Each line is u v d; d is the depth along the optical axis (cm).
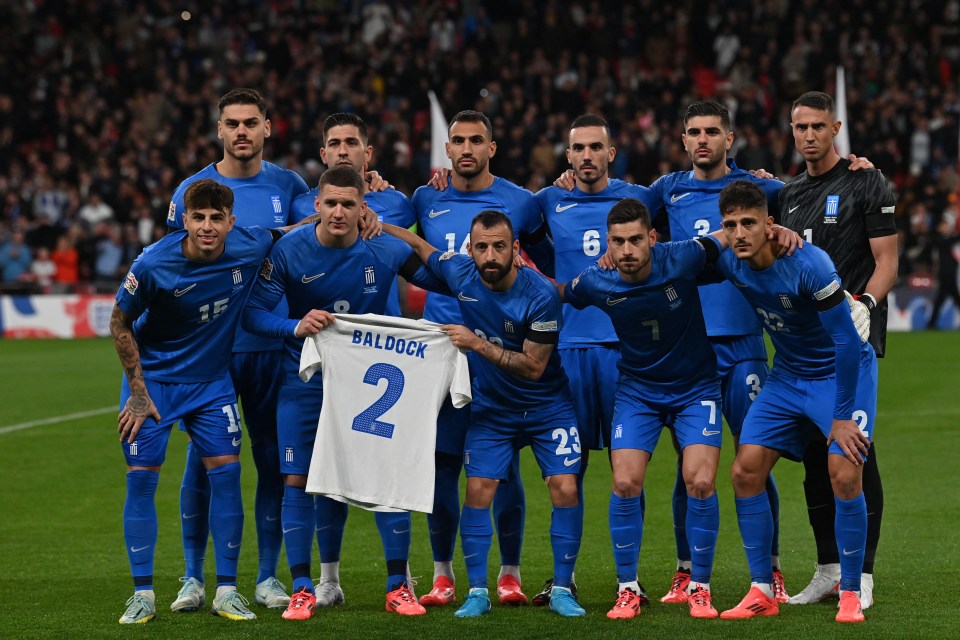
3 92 4838
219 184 1128
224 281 1155
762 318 1159
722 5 5188
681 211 1306
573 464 1173
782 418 1154
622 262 1122
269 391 1270
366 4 5297
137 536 1147
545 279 1171
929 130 4616
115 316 1143
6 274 4216
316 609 1185
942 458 1959
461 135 1277
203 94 4769
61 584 1293
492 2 5247
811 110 1228
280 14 5272
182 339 1163
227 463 1166
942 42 5147
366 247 1194
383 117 4678
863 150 4450
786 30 5000
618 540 1154
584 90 4831
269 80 4747
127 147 4612
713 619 1120
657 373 1178
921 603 1171
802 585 1284
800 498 1716
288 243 1189
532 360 1155
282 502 1248
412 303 3909
